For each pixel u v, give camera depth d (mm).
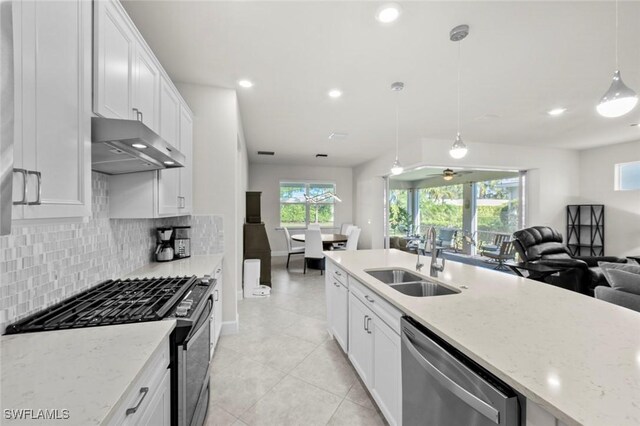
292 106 3443
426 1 1692
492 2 1698
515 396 789
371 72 2576
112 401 692
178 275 1979
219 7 1735
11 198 569
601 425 583
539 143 5371
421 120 3973
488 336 1007
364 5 1725
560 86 2875
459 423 990
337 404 1838
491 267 6297
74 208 961
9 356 889
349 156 6652
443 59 2354
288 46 2162
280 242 7840
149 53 1681
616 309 1292
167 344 1131
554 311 1266
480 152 5293
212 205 2887
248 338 2787
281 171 7844
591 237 5613
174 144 2172
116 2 1278
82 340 1001
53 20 876
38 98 812
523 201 5984
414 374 1266
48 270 1243
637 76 2637
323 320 3242
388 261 2561
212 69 2518
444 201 7887
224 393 1940
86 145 1033
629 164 5250
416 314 1230
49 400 690
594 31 1976
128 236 2049
